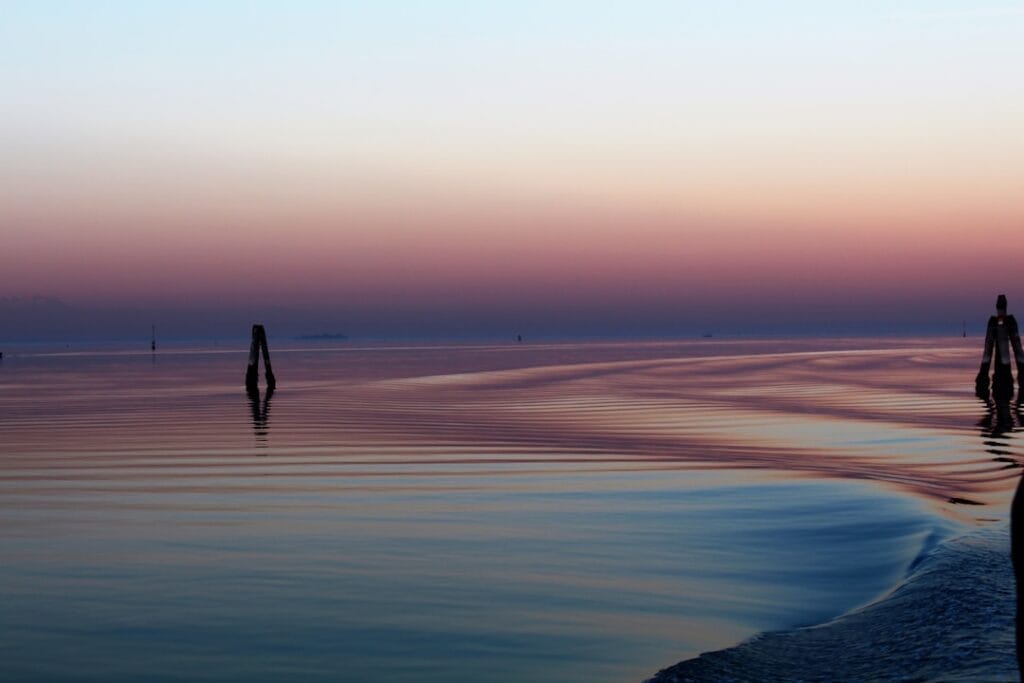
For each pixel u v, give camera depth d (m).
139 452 20.53
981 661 6.69
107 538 11.84
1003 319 36.34
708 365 69.38
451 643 7.87
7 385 50.50
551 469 17.92
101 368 76.88
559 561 10.64
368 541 11.66
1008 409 31.36
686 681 6.85
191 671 7.25
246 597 9.19
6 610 8.78
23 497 14.87
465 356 102.69
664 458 19.55
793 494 14.95
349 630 8.20
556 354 106.12
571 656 7.57
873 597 9.12
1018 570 4.71
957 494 15.09
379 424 27.09
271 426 26.55
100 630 8.21
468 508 13.91
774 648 7.64
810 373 56.50
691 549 11.20
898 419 28.14
